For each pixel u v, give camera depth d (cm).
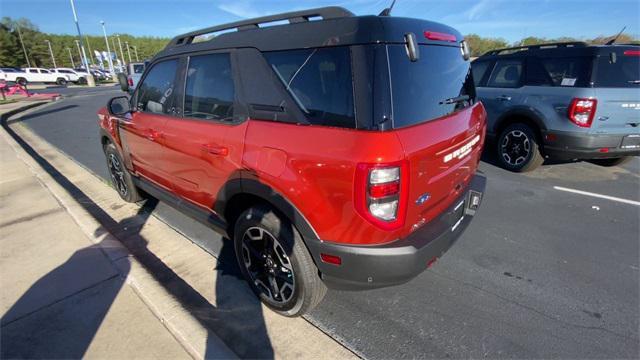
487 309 244
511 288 266
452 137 217
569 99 446
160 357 204
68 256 304
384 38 180
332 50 187
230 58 236
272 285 239
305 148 189
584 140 441
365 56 177
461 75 266
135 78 2000
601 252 312
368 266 187
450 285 271
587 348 211
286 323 236
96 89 2741
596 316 236
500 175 520
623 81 434
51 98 1900
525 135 506
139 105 347
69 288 263
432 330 227
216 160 244
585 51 442
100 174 560
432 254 204
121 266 288
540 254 311
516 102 511
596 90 427
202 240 345
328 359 207
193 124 265
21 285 268
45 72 3738
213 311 248
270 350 214
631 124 439
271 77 211
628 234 343
